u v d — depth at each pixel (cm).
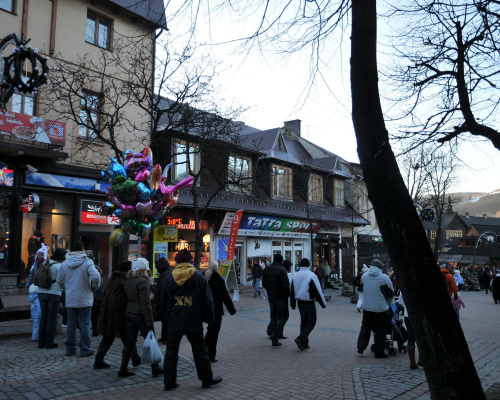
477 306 1980
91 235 1565
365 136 354
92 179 1554
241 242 2222
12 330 909
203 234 1977
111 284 609
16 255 1345
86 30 1573
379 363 711
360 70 363
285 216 2336
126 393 514
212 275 697
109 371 604
